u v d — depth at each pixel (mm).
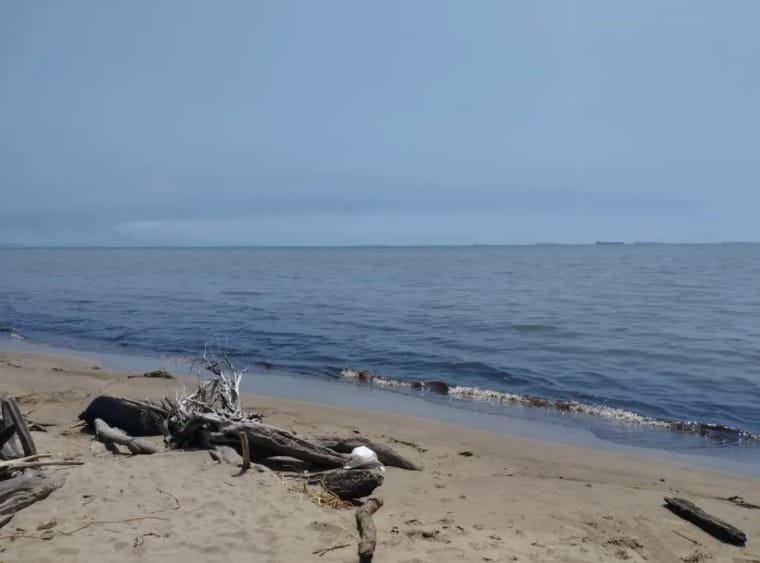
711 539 5801
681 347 17859
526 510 6375
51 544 5004
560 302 31125
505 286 43062
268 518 5625
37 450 7609
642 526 6020
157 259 127000
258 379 14500
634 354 16875
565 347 17938
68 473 6570
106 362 16406
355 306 29328
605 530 5902
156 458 7227
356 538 5336
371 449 7719
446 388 13508
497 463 8305
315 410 11203
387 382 14133
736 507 6766
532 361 16078
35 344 19875
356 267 79250
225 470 6824
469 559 5102
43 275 60906
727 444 9773
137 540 5094
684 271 64188
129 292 38625
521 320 23719
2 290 40312
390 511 6219
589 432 10359
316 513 5844
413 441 9234
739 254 135125
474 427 10484
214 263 99250
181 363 16328
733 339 19188
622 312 26469
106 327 23047
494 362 15938
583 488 7160
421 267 78250
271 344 18922
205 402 8711
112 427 8703
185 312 27203
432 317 24828
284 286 44000
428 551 5207
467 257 127875
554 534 5773
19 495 5723
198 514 5625
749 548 5645
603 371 14891
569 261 98125
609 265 81375
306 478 6930
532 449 9102
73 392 11586
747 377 14133
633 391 13062
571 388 13352
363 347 18219
